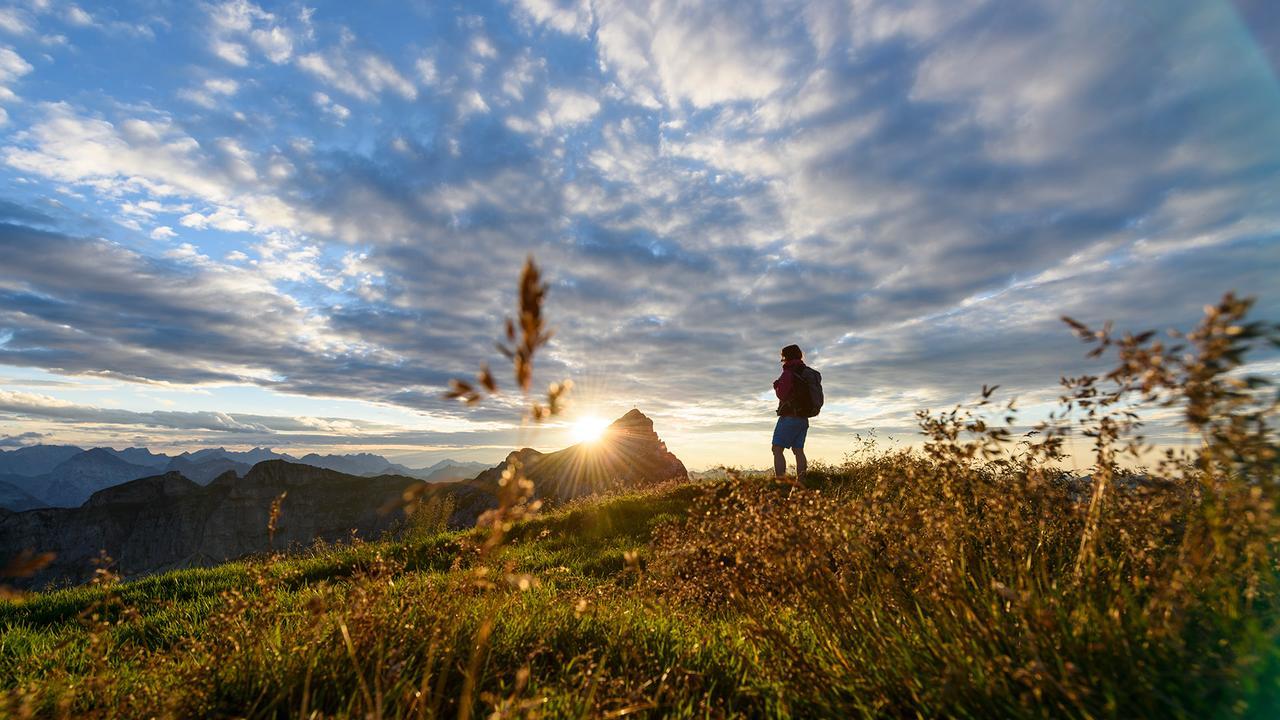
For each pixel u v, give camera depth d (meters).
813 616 2.83
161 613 5.34
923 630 2.50
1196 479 1.97
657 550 3.96
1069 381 2.14
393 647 2.82
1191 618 2.02
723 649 3.30
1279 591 2.03
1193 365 1.43
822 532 2.91
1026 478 2.56
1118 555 2.87
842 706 2.36
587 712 2.29
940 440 2.62
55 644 3.88
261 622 3.00
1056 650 2.07
